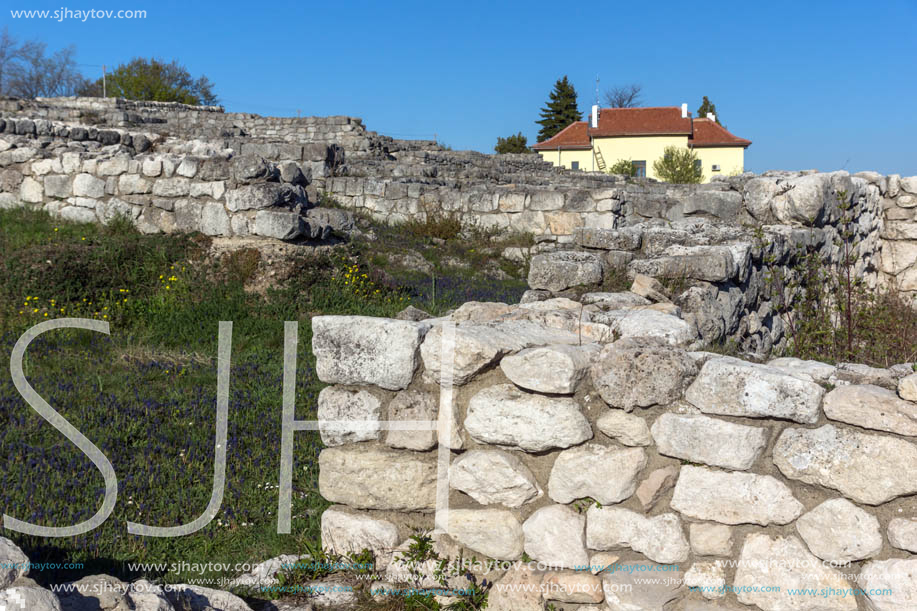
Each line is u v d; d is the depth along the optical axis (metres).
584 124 46.25
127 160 10.12
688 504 2.84
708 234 6.69
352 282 9.03
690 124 43.47
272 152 15.14
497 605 3.06
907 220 11.12
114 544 3.63
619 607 2.92
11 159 11.02
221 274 8.73
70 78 39.50
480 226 13.66
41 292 7.93
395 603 3.10
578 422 2.92
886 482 2.58
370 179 14.45
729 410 2.77
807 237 7.46
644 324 3.69
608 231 6.08
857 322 6.35
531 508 3.04
